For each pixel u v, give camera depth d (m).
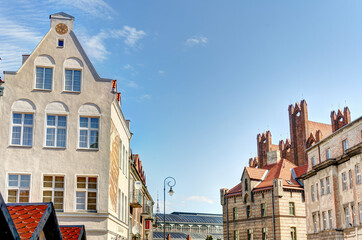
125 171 43.53
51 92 33.56
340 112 88.50
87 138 33.50
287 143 100.69
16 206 9.52
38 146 32.56
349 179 49.56
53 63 34.06
